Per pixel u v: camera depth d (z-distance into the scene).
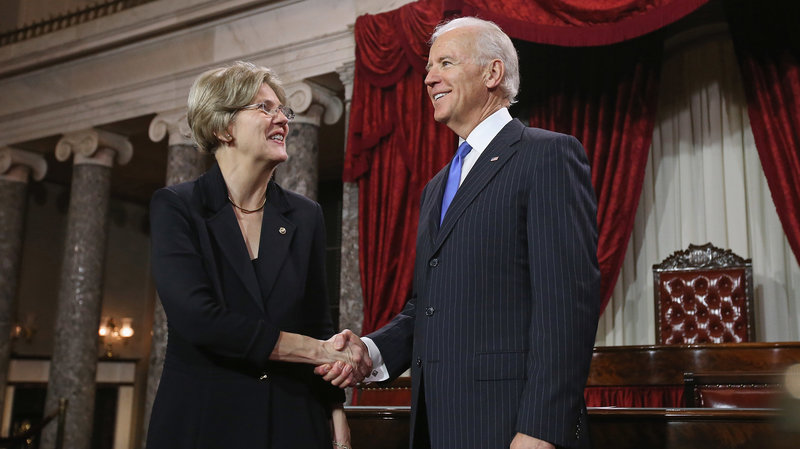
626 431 2.86
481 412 1.94
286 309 1.97
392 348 2.30
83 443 10.02
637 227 7.25
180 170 9.30
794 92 6.18
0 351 10.89
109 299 14.38
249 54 8.88
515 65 2.34
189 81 9.40
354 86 7.62
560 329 1.85
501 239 2.03
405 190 7.19
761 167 6.84
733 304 6.02
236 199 2.05
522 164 2.07
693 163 7.14
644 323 7.06
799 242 6.04
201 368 1.87
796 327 6.48
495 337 1.98
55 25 10.90
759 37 6.38
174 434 1.82
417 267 2.27
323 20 8.38
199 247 1.93
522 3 6.27
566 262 1.90
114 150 10.59
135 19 9.61
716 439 2.71
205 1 9.01
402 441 3.36
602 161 6.92
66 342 10.12
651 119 6.86
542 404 1.80
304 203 2.19
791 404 2.97
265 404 1.86
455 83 2.26
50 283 13.82
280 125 2.06
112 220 14.70
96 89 10.24
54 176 13.56
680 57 7.33
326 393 2.05
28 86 10.92
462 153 2.32
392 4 7.83
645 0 5.82
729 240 6.84
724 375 5.09
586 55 7.10
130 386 14.49
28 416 13.20
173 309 1.81
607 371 5.68
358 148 7.45
